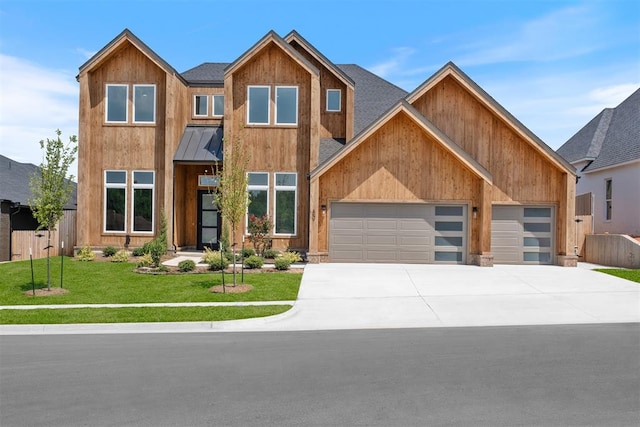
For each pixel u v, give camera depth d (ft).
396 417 16.63
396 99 76.48
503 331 29.60
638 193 68.13
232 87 62.28
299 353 24.70
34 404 18.04
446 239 58.95
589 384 19.89
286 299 38.37
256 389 19.42
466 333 29.14
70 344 27.02
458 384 19.90
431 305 36.94
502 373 21.31
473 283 45.47
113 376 21.21
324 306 36.58
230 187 43.24
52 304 36.58
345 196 58.85
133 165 63.62
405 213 59.06
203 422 16.31
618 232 73.00
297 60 61.41
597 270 53.88
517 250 60.44
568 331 29.50
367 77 81.56
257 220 59.06
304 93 62.64
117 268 51.55
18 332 30.22
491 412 17.06
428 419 16.47
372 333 29.30
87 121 62.85
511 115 59.21
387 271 52.16
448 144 56.44
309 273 50.19
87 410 17.44
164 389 19.51
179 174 65.77
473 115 61.82
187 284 43.32
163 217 60.03
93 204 63.62
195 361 23.38
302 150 62.59
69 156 40.88
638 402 18.01
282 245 62.28
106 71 63.72
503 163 60.95
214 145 65.00
